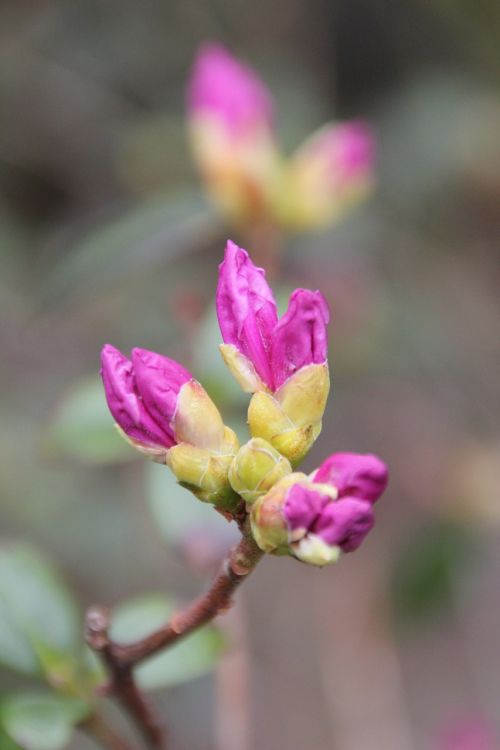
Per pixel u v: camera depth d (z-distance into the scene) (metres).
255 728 0.78
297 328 0.31
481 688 0.83
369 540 0.77
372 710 0.69
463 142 0.75
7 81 0.77
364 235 0.69
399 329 0.72
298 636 0.81
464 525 0.66
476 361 0.80
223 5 0.80
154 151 0.73
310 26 0.80
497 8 0.77
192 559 0.38
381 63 0.82
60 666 0.35
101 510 0.67
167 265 0.64
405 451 0.80
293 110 0.75
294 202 0.45
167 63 0.80
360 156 0.45
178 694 0.65
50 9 0.78
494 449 0.72
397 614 0.66
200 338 0.40
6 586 0.36
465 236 0.78
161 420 0.31
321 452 0.83
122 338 0.65
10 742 0.34
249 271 0.31
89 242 0.46
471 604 0.85
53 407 0.72
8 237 0.74
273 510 0.29
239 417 0.41
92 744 0.61
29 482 0.66
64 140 0.79
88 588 0.67
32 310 0.48
